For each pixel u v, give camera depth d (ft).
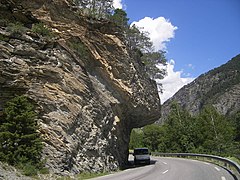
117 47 102.94
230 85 579.89
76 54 87.04
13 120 59.16
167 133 257.96
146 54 163.02
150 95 126.41
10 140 57.47
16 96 63.26
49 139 66.44
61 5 88.74
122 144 118.83
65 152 67.67
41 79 70.95
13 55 67.10
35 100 67.31
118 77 103.30
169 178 55.62
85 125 80.43
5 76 63.77
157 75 166.81
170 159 135.13
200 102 650.84
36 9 84.53
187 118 254.06
